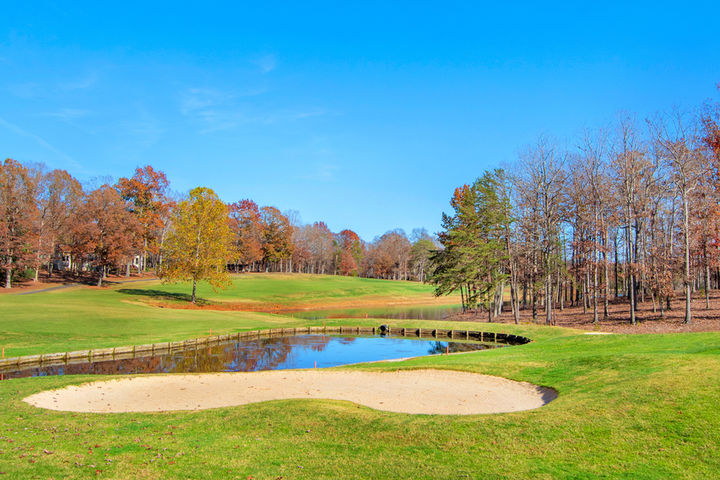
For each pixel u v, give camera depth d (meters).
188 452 10.84
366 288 92.56
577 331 34.88
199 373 22.59
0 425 12.96
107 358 27.70
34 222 66.88
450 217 52.28
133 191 82.19
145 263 104.38
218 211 58.62
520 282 50.47
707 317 33.16
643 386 13.56
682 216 40.06
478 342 37.62
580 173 42.59
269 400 16.98
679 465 9.14
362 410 14.85
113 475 9.41
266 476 9.42
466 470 9.51
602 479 8.79
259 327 39.97
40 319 34.53
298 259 122.12
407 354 31.59
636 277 40.22
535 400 16.27
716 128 31.91
